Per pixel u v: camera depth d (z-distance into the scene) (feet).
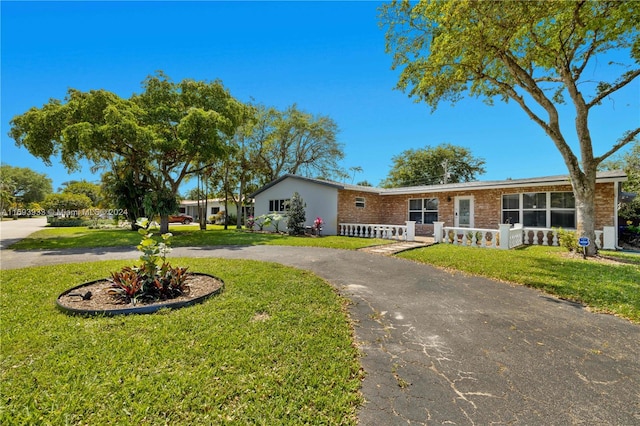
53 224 86.79
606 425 6.79
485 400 7.66
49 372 8.40
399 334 11.61
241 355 9.48
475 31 24.75
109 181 67.21
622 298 15.34
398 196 56.13
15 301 14.44
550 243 36.86
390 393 7.91
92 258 28.32
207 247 36.65
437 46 27.37
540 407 7.39
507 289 17.81
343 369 8.89
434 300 15.75
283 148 83.56
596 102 28.71
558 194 38.73
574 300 15.70
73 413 6.88
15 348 9.71
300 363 9.11
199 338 10.59
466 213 47.11
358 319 13.10
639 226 39.42
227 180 76.33
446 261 25.14
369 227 46.98
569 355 10.00
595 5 25.27
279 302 14.53
